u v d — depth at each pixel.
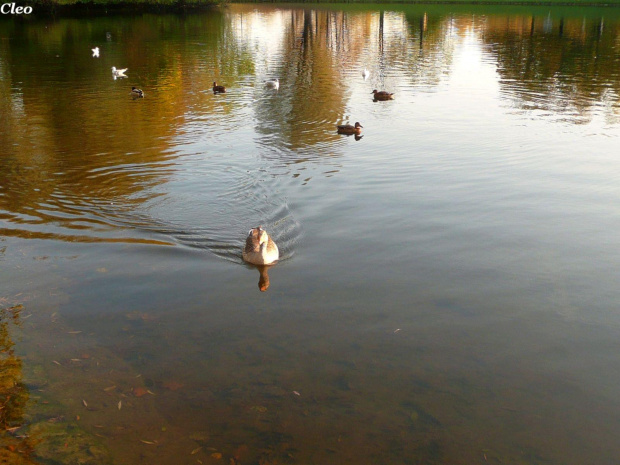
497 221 14.23
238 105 29.41
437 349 8.98
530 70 40.41
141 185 17.20
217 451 6.94
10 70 38.56
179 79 36.84
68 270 11.62
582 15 82.06
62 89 32.84
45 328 9.45
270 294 10.71
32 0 78.69
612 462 6.84
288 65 43.31
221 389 8.02
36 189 16.81
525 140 22.48
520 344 9.12
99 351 8.84
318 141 22.62
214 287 10.99
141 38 57.91
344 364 8.61
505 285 10.99
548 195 16.17
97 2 86.94
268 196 16.20
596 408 7.73
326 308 10.19
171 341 9.14
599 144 21.84
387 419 7.50
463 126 25.00
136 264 11.98
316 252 12.53
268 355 8.80
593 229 13.70
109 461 6.73
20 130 24.05
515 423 7.45
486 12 89.56
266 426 7.35
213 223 14.30
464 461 6.85
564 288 10.89
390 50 52.28
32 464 6.65
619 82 35.41
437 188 16.83
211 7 102.00
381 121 26.08
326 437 7.19
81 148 21.44
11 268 11.64
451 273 11.49
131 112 27.61
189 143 22.22
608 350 8.98
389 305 10.28
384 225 14.00
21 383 8.04
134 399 7.80
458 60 45.69
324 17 86.38
